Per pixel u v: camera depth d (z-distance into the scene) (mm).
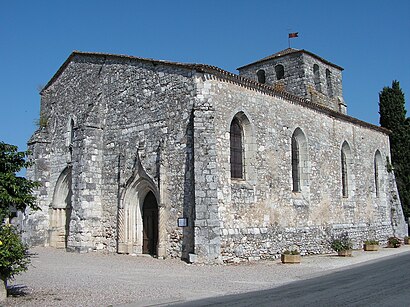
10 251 11250
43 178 29641
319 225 27359
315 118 28656
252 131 23016
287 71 34344
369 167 35188
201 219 19484
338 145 31031
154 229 22922
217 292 12984
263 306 10594
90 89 27312
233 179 21922
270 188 23688
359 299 11289
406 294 11938
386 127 42688
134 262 20281
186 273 17078
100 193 25219
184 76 21578
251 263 20750
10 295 12023
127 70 24844
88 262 20484
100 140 25609
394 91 43094
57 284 14148
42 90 32250
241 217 21516
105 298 11750
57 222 28953
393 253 26547
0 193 12805
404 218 40094
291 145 26078
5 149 13797
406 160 42000
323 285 14031
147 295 12273
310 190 27109
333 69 36938
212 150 19953
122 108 24797
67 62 29781
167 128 21922
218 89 21469
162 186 21422
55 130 30203
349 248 25031
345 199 31109
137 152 23156
